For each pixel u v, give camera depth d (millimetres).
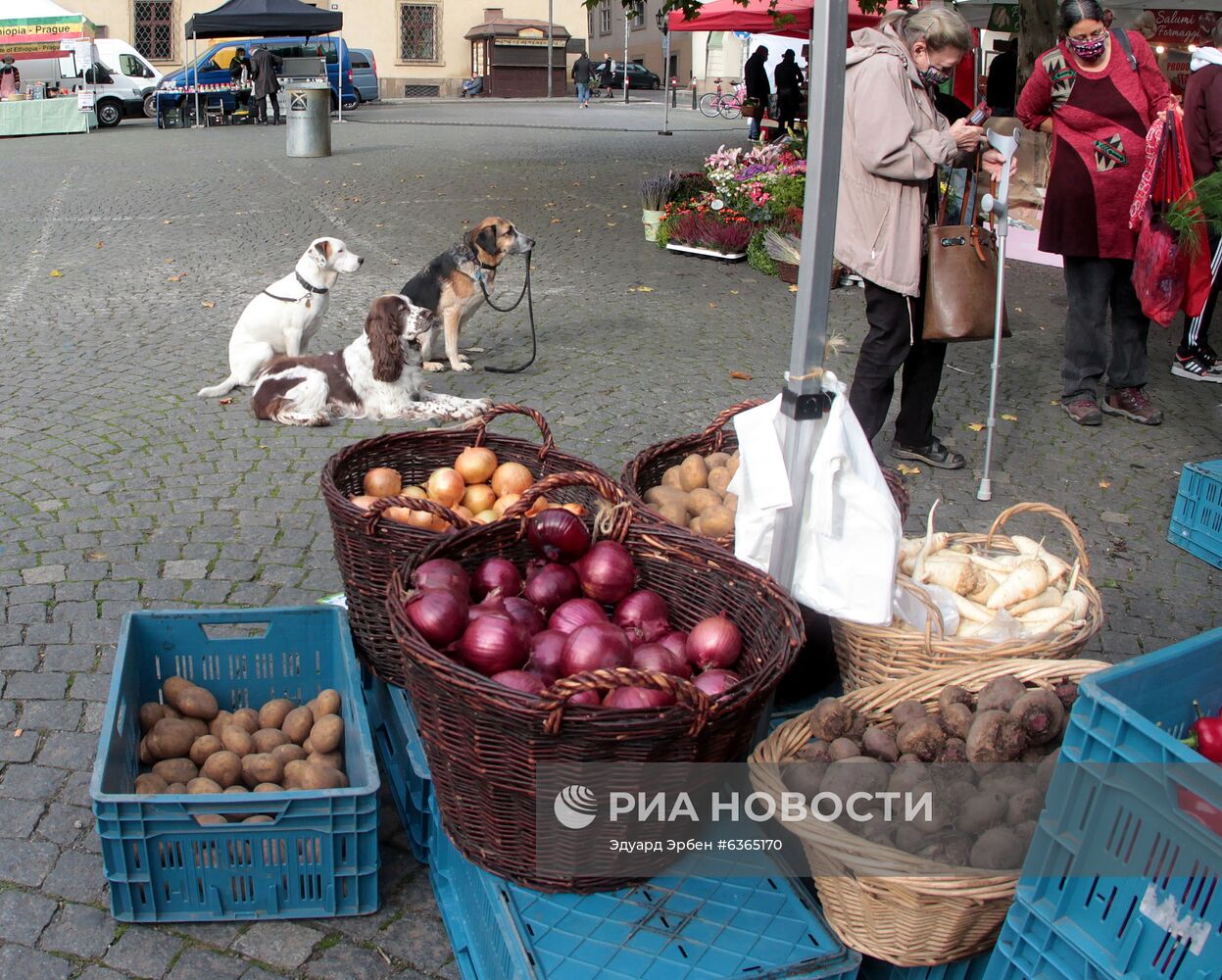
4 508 4742
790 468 2656
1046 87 5668
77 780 3098
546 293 9086
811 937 2293
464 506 3568
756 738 2832
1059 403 6543
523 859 2373
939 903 2080
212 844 2561
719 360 7309
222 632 3854
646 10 45750
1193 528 4754
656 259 10547
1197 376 7102
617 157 18109
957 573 2951
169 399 6273
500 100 38406
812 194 2457
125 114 25516
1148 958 1749
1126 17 10484
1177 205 5281
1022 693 2383
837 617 2719
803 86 19031
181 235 11312
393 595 2555
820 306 2553
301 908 2666
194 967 2520
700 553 2850
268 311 6465
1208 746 1938
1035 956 1926
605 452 5633
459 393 6508
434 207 13094
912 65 4520
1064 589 3061
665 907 2355
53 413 5980
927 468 5516
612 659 2480
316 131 17688
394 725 3078
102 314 8242
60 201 13383
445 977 2553
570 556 2934
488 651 2441
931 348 5270
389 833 3016
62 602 3990
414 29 39656
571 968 2178
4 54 23531
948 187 4859
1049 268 10523
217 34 23500
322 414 5922
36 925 2604
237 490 5031
